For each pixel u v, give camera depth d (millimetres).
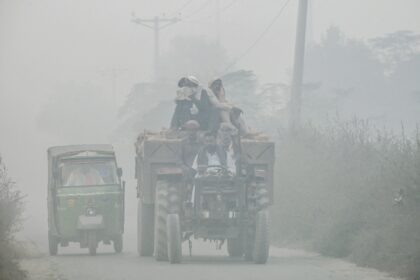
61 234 52625
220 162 43875
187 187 43625
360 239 45250
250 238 44812
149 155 45844
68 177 53500
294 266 41812
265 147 45875
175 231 42531
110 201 53031
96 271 39938
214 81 47125
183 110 46344
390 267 40188
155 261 44750
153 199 46188
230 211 43156
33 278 37438
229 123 44688
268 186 46094
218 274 38000
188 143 44500
